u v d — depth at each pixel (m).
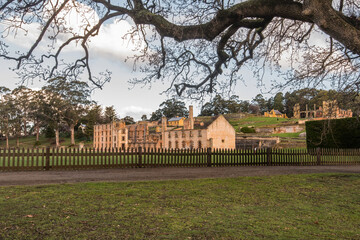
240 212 6.66
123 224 5.53
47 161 15.48
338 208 7.21
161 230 5.19
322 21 5.34
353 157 23.47
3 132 84.75
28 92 79.56
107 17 7.47
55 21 7.80
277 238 4.86
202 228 5.35
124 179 12.26
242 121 105.31
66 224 5.46
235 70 8.88
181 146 62.94
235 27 6.95
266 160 20.62
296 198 8.41
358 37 5.12
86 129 92.81
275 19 8.89
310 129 36.53
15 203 7.22
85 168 16.25
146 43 8.62
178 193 8.91
